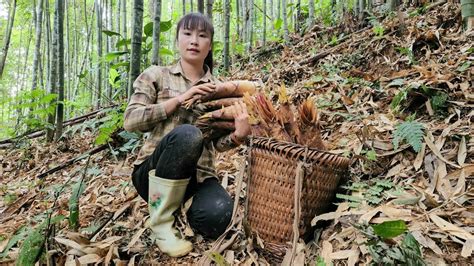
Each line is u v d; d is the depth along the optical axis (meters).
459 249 1.44
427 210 1.69
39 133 5.26
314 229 1.78
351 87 3.24
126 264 1.80
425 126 2.23
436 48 3.37
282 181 1.71
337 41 4.73
